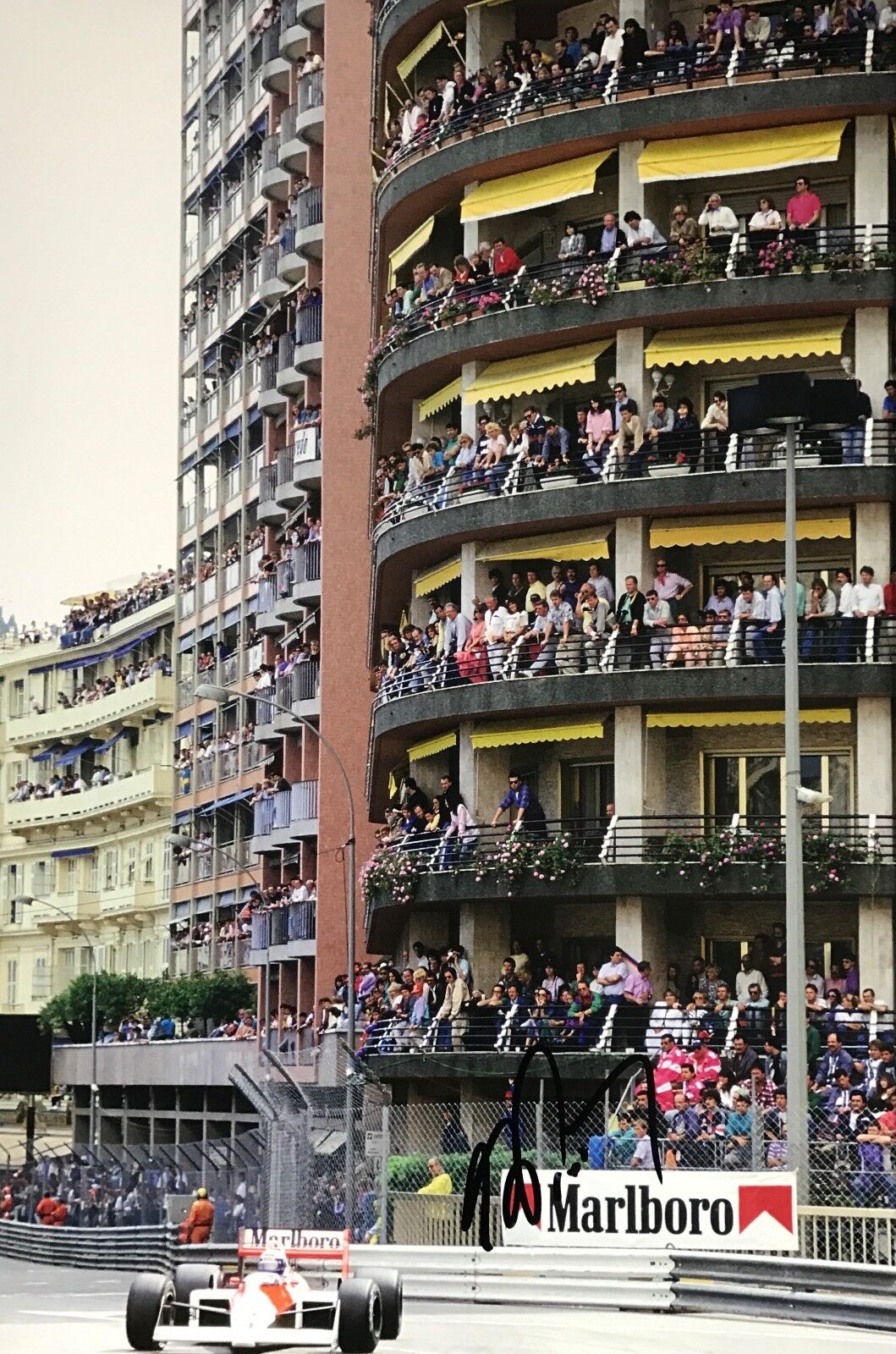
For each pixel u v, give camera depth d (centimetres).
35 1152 8906
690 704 4912
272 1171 3906
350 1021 5216
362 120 7988
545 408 5422
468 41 5497
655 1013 4403
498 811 4972
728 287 4881
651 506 4897
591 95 5097
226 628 9662
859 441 4797
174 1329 2648
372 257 6066
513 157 5225
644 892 4769
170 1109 8525
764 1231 3200
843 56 4884
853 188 5044
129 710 11244
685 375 5153
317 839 7694
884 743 4731
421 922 5516
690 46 5044
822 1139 3688
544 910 5209
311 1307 2688
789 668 3662
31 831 12538
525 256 5503
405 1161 3819
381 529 5584
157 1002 8625
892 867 4634
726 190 5181
